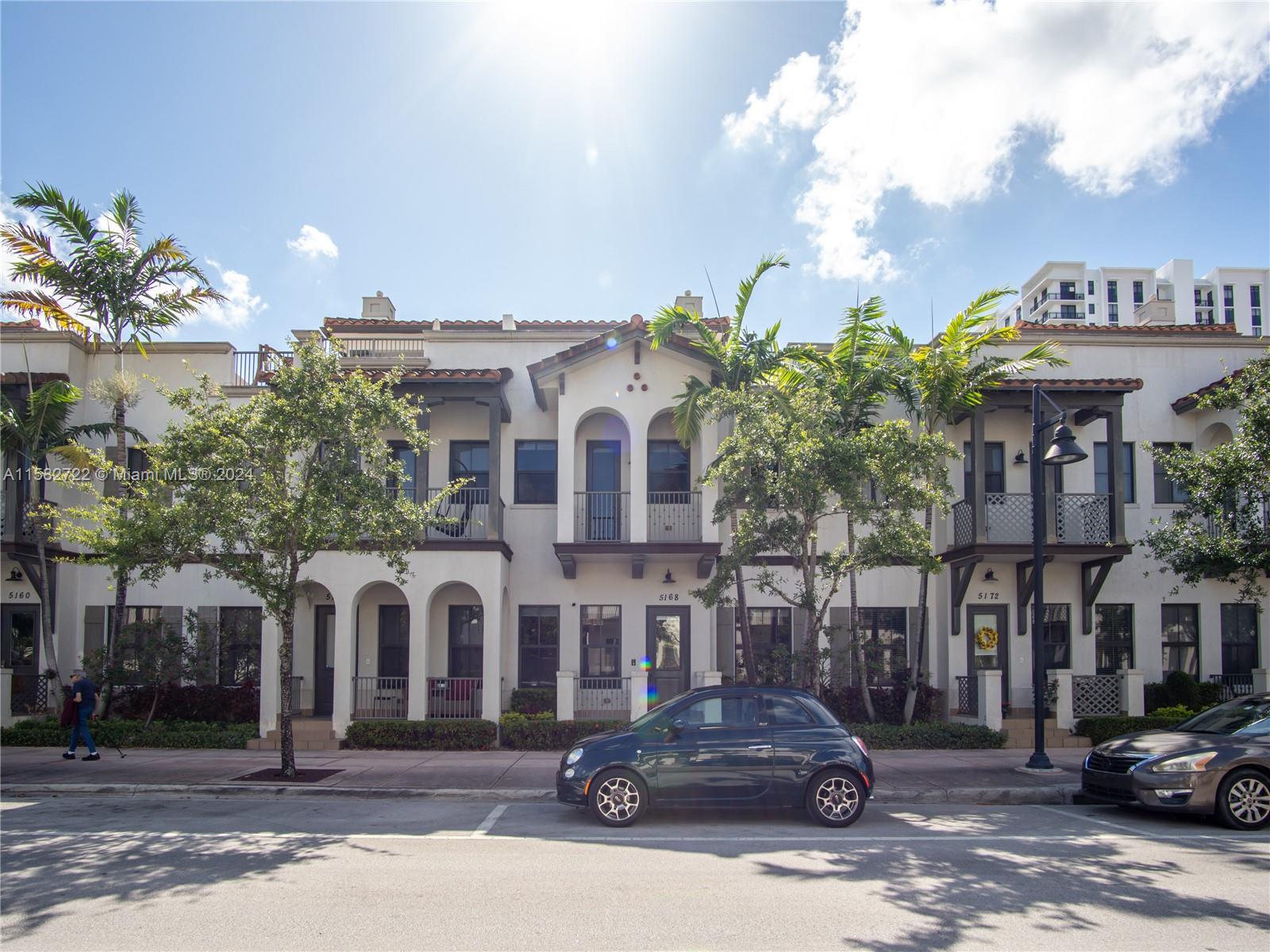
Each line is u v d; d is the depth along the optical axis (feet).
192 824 34.94
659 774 34.65
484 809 39.04
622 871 27.14
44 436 62.34
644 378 63.10
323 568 59.21
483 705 58.70
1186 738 36.83
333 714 58.49
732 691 36.42
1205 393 65.05
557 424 66.49
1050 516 63.00
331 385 44.34
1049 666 66.23
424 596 59.41
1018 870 27.32
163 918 22.27
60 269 58.65
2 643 64.90
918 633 61.46
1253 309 373.61
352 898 24.06
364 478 43.83
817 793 34.58
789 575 65.82
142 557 43.80
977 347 61.77
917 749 57.16
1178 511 56.59
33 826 34.45
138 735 57.11
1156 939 20.84
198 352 68.39
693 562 65.26
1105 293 370.32
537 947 20.18
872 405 59.52
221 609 65.62
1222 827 34.81
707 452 62.85
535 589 65.26
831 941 20.63
